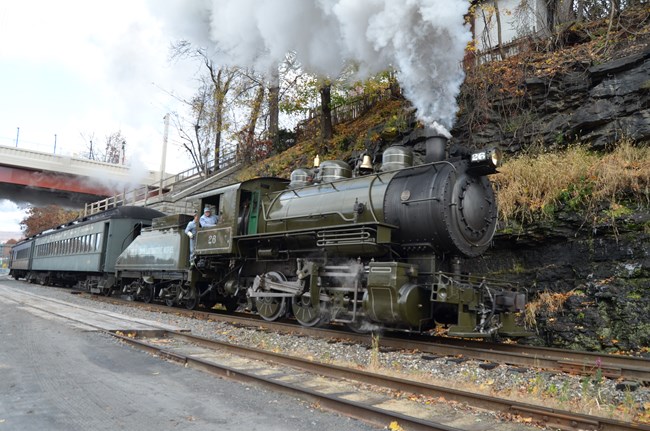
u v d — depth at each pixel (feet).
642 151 30.35
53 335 26.21
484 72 43.09
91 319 32.35
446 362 21.13
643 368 18.76
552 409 13.73
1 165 105.50
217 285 40.91
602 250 28.84
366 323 27.84
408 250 26.40
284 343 26.20
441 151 27.53
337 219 28.84
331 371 18.83
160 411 14.26
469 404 15.11
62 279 81.05
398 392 16.58
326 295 28.78
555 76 39.06
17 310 36.99
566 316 28.94
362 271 27.20
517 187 33.53
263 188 37.83
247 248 36.50
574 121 35.55
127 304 48.73
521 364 21.09
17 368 18.85
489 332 24.26
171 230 45.98
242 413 14.24
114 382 17.43
